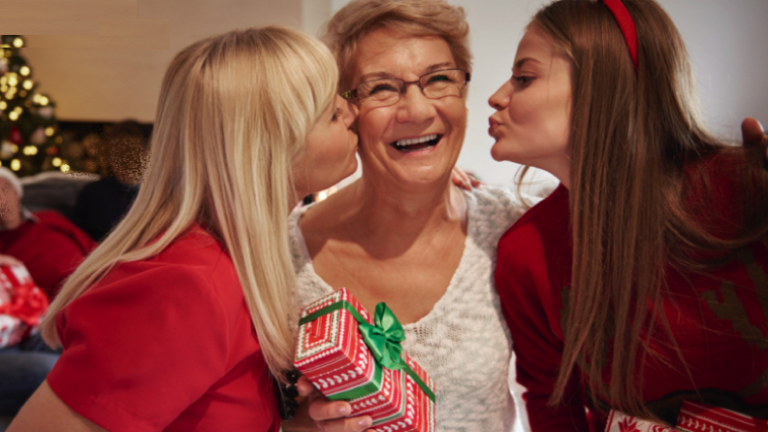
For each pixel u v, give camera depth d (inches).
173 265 32.4
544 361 49.0
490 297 49.4
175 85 37.0
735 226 34.7
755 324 34.6
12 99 140.9
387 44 44.3
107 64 147.7
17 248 105.0
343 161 44.3
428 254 49.8
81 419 29.7
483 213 51.8
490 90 133.4
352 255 50.0
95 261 36.5
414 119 43.6
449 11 45.8
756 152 35.4
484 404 48.8
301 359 35.2
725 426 34.9
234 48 36.6
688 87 38.5
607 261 38.7
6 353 95.5
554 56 39.2
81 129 148.9
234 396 36.2
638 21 37.2
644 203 36.7
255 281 35.9
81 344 30.6
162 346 30.5
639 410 38.9
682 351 37.1
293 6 121.6
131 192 48.6
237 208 35.5
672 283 37.3
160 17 123.1
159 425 31.0
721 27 138.7
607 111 37.5
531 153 41.6
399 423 37.5
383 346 37.9
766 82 137.0
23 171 143.3
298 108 36.9
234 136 35.2
